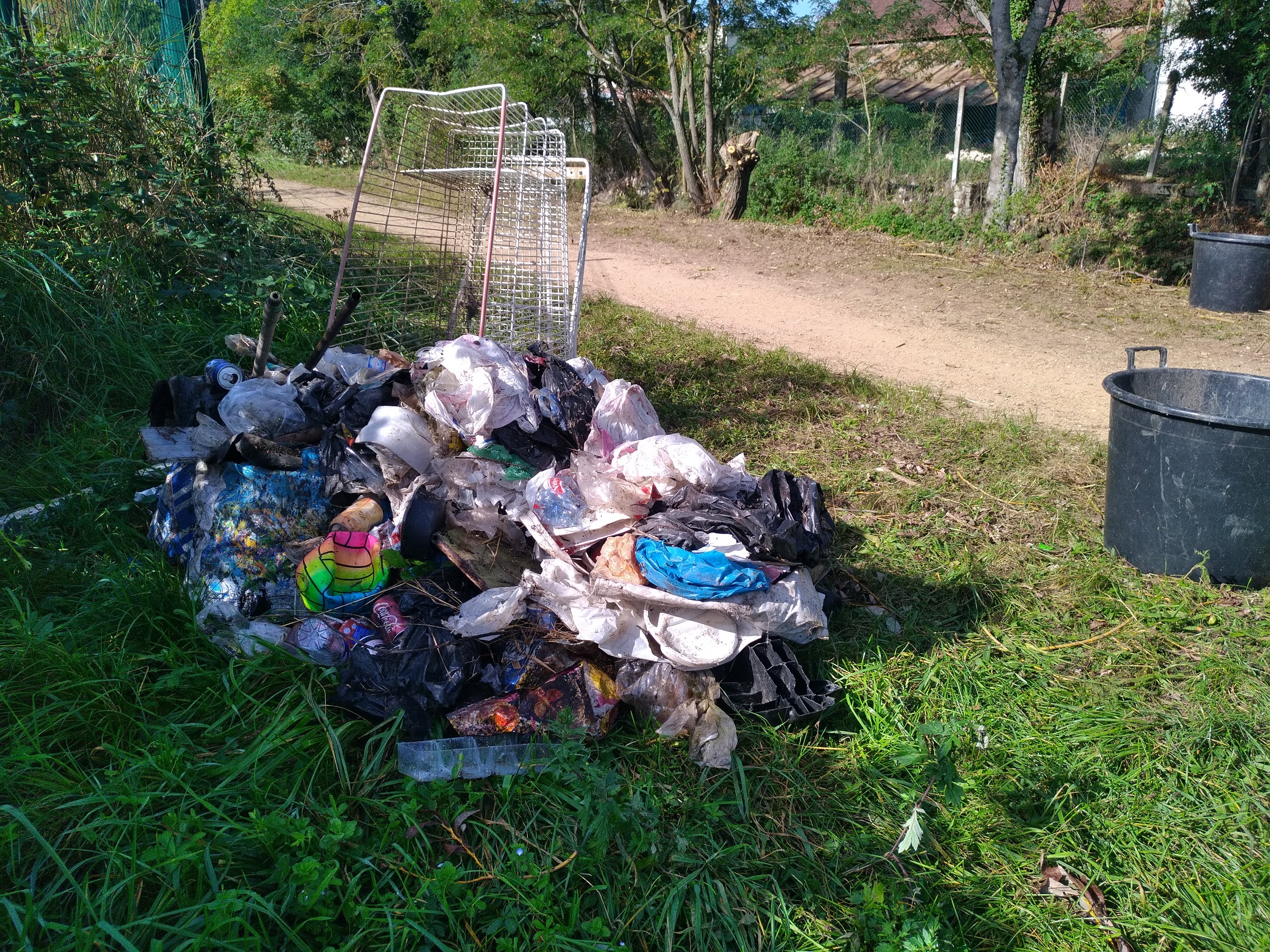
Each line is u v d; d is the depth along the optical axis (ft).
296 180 49.60
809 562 11.14
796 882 8.00
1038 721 10.19
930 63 54.39
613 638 9.48
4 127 16.71
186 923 6.66
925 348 25.80
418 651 9.05
